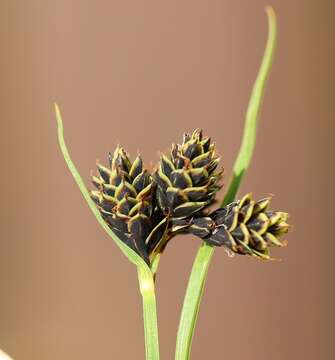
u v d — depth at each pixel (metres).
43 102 0.36
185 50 0.39
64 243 0.36
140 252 0.20
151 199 0.19
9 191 0.35
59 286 0.36
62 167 0.36
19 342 0.35
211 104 0.40
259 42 0.41
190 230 0.20
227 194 0.21
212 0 0.40
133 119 0.37
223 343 0.40
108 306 0.37
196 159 0.19
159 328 0.38
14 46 0.35
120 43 0.37
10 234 0.35
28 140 0.35
